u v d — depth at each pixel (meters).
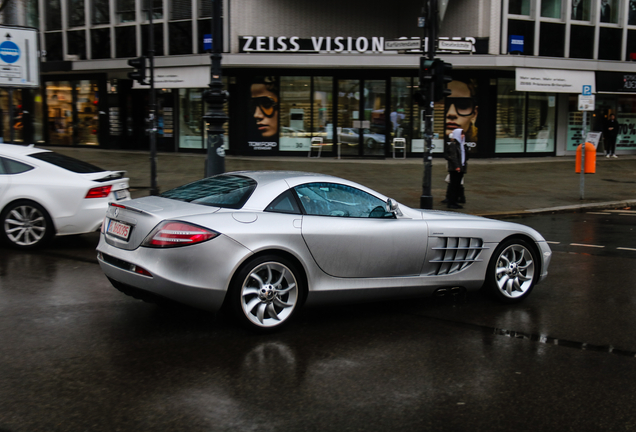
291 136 23.83
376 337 5.11
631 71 24.62
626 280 7.41
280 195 5.28
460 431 3.44
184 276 4.78
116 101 25.98
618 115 26.41
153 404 3.71
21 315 5.50
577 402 3.85
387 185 16.72
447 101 23.66
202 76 23.00
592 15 24.06
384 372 4.31
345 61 22.03
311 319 5.62
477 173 19.83
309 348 4.80
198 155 23.95
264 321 5.10
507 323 5.59
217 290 4.83
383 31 25.45
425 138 12.37
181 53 23.70
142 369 4.28
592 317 5.80
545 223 12.41
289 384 4.05
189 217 4.88
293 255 5.14
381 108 23.69
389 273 5.67
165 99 25.22
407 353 4.71
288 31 23.83
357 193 5.71
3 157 8.55
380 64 22.06
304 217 5.27
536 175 19.62
